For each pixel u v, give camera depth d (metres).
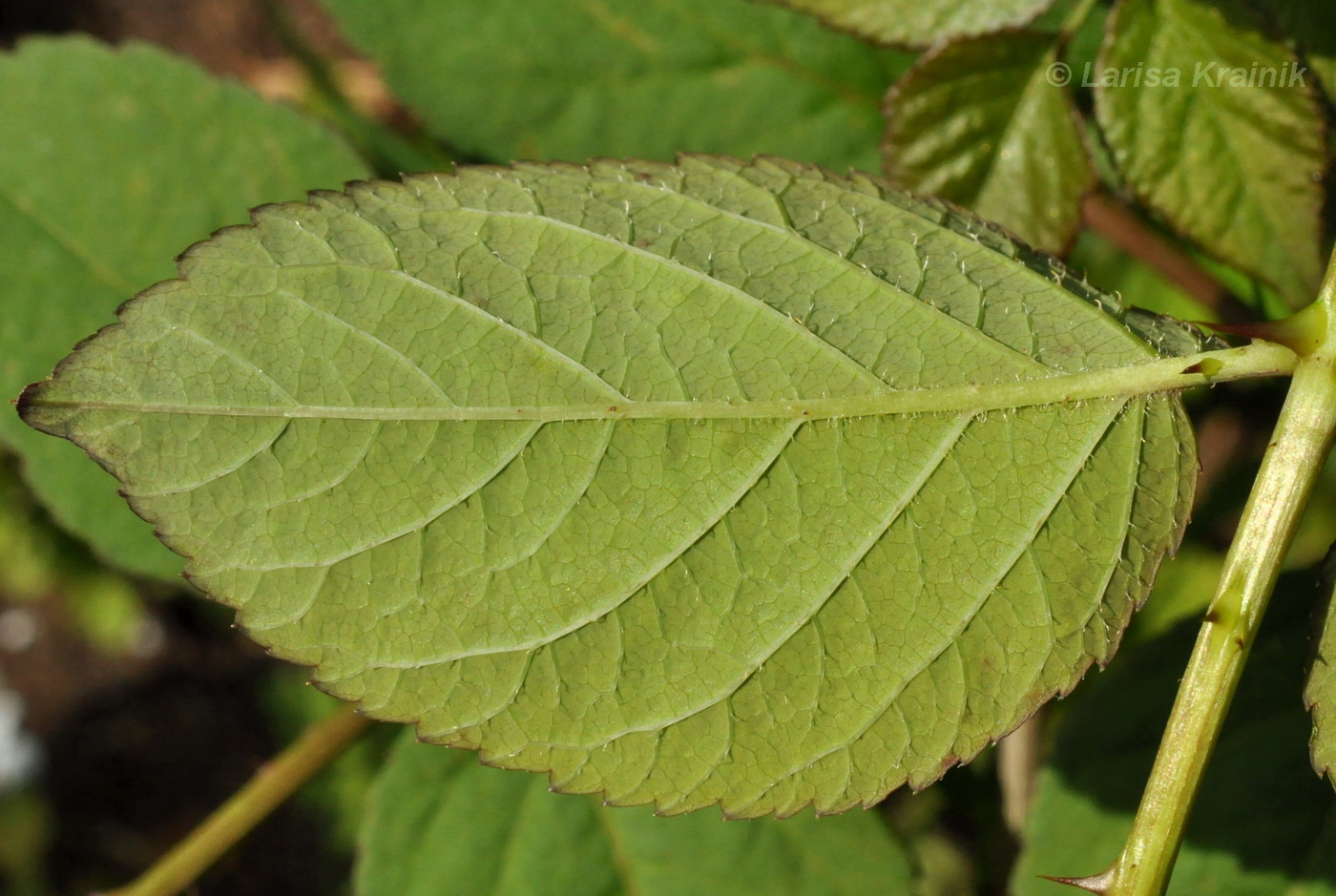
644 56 0.42
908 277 0.36
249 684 0.82
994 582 0.36
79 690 0.85
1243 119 0.38
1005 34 0.38
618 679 0.36
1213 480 0.43
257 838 0.68
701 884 0.40
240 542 0.35
